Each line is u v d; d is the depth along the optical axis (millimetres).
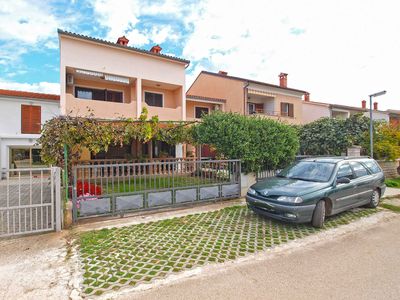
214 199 7609
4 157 15297
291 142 9828
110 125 8156
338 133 14250
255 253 4137
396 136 12633
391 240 4766
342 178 5953
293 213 5086
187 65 16562
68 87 14461
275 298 2873
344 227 5523
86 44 13352
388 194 8930
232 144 8312
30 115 16047
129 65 14641
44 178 8328
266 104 22109
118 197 5996
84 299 2854
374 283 3209
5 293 2973
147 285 3143
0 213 6633
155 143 16031
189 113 19188
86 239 4598
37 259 3875
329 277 3365
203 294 2959
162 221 5754
